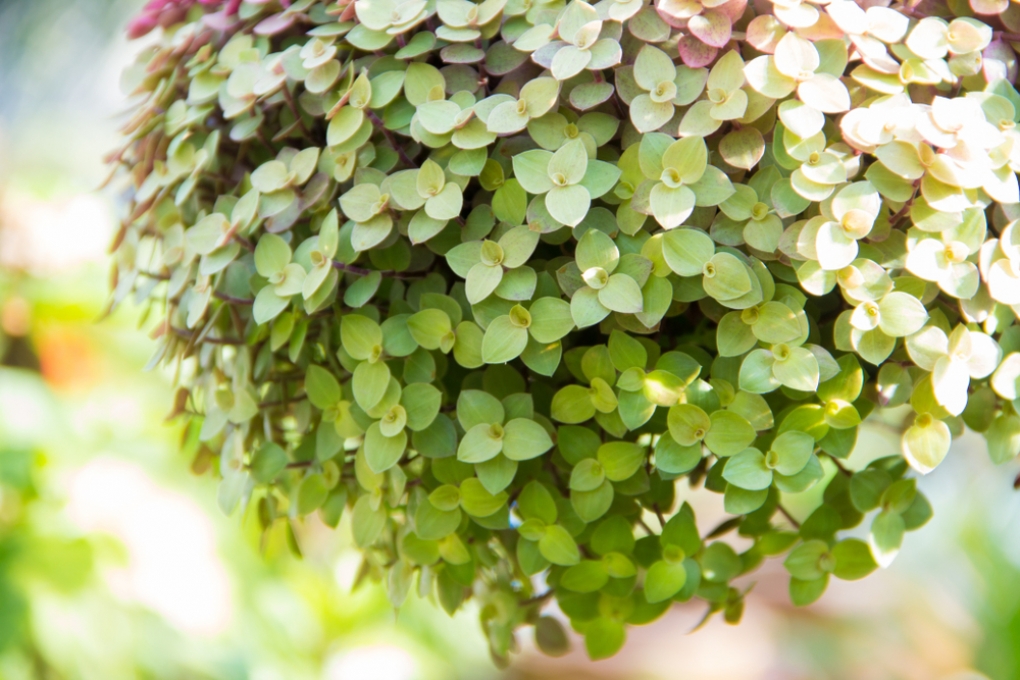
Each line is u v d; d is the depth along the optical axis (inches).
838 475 29.8
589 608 29.8
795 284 28.7
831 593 74.2
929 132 27.8
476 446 28.6
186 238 29.3
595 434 28.9
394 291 29.4
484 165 28.5
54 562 43.1
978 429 29.4
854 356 28.5
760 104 28.0
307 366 30.4
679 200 27.9
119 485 47.4
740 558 29.5
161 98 30.1
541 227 28.2
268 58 29.4
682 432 28.4
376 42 28.8
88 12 52.2
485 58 28.8
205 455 31.5
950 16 28.9
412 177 28.5
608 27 28.4
